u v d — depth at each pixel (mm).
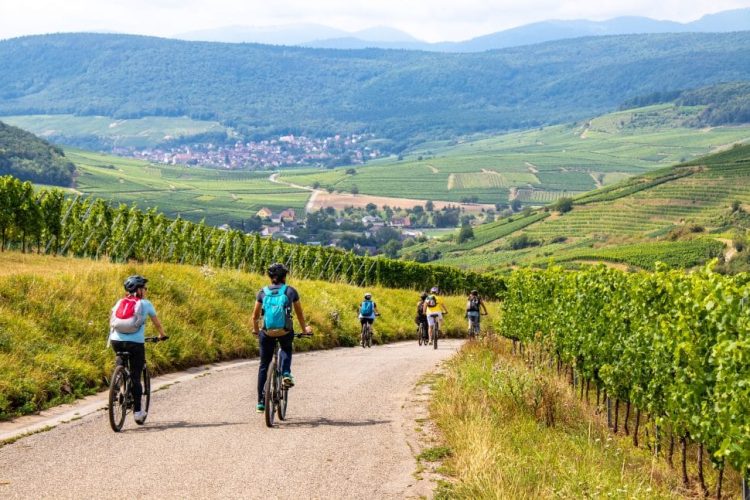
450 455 11016
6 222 38156
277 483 9375
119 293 21109
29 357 15305
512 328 31969
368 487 9359
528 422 13430
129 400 12547
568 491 8820
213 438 11773
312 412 14367
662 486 11234
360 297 41406
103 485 9086
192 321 23031
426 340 36500
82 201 43188
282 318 12797
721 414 10711
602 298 18906
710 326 11750
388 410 14719
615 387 16562
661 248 175750
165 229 46906
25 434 11766
